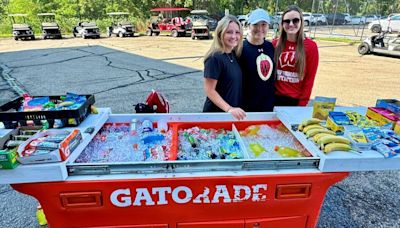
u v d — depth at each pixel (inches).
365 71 315.6
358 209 93.8
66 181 54.9
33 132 63.3
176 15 1051.9
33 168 53.2
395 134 65.2
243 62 91.2
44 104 71.5
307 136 66.3
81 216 58.5
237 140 75.4
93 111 79.8
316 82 267.0
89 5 1066.7
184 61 391.2
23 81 282.4
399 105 73.6
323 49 484.7
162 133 78.1
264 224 62.9
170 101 206.8
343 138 61.4
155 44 604.1
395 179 111.4
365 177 112.9
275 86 101.0
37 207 91.4
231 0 1079.6
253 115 84.0
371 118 75.2
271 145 74.0
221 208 60.3
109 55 458.6
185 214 60.2
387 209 93.9
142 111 98.7
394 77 286.5
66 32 983.6
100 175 56.4
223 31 79.8
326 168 58.0
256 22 86.7
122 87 253.1
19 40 748.0
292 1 1098.7
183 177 56.3
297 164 59.5
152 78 287.9
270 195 59.6
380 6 734.5
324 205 95.7
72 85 263.4
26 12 991.6
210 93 83.0
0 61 410.3
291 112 81.7
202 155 67.4
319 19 830.5
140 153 67.9
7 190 105.4
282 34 96.7
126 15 1023.6
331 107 72.8
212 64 81.7
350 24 826.2
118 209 58.2
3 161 51.6
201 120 83.1
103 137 75.4
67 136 59.4
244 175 57.4
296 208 62.1
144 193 56.9
